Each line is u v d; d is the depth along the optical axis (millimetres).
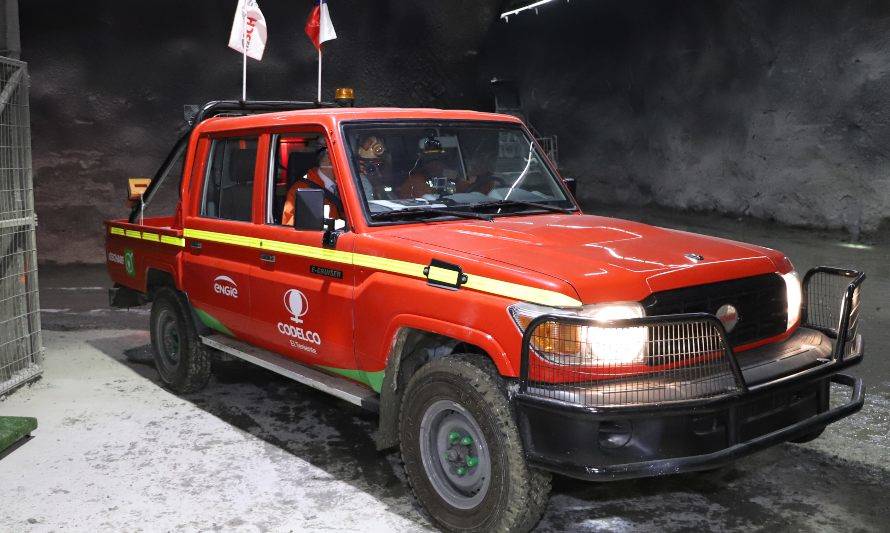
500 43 22438
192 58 17906
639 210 19594
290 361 5234
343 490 4496
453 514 3863
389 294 4113
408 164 4711
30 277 6609
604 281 3506
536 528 4023
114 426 5578
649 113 19312
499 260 3744
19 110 6387
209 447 5172
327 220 4492
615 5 19609
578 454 3346
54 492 4504
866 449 4945
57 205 16375
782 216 15203
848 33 13414
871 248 12914
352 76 20875
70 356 7512
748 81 15898
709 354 3561
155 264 6316
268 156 5086
